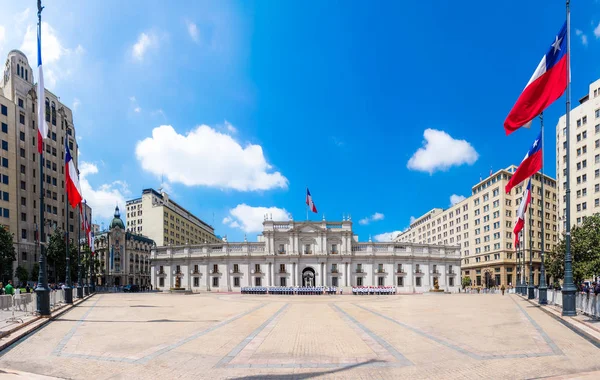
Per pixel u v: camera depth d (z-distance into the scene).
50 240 75.00
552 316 26.88
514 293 66.44
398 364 13.30
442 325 22.77
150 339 18.33
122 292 85.06
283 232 92.31
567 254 24.00
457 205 132.25
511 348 15.62
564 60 23.00
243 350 15.77
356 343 17.12
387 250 92.94
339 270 91.00
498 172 110.81
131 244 120.25
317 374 12.17
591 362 13.22
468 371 12.30
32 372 12.71
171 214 145.50
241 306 39.50
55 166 92.62
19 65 84.31
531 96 23.83
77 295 48.84
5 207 76.19
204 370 12.77
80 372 12.65
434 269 94.50
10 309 26.67
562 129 93.31
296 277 90.38
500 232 108.62
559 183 93.50
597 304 21.88
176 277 94.25
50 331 21.00
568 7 22.95
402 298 56.78
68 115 99.44
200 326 22.97
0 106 77.00
